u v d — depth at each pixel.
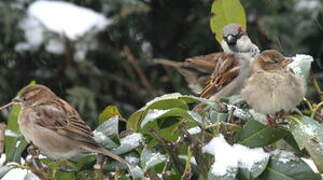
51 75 14.62
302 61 7.50
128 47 15.28
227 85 10.39
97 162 6.48
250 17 14.39
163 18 15.76
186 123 6.32
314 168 6.29
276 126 6.18
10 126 8.26
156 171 6.41
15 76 14.48
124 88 15.19
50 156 8.26
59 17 13.94
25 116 8.35
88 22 14.12
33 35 13.84
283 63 7.32
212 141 5.96
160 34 15.74
